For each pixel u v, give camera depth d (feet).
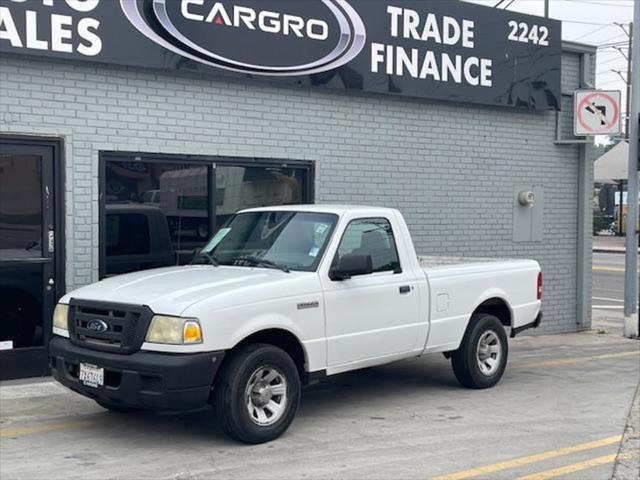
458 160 39.11
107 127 28.76
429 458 19.42
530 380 29.55
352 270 21.70
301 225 23.66
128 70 29.14
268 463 18.86
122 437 21.17
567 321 43.80
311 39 33.22
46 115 27.50
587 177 43.93
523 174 41.83
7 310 27.27
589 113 41.73
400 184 36.99
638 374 30.94
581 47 43.50
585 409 24.90
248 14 31.42
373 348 23.40
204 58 30.37
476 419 23.43
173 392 18.70
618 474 18.43
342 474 18.10
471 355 26.96
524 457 19.63
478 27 38.96
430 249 38.24
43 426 22.27
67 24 27.30
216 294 19.67
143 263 29.91
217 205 31.65
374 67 35.24
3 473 18.10
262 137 32.58
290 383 20.93
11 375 27.40
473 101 38.91
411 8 36.37
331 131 34.60
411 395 26.66
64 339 21.22
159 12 29.22
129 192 29.58
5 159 27.02
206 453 19.67
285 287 20.95
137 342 19.19
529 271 29.48
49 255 27.76
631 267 41.45
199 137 30.94
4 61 26.71
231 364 19.85
